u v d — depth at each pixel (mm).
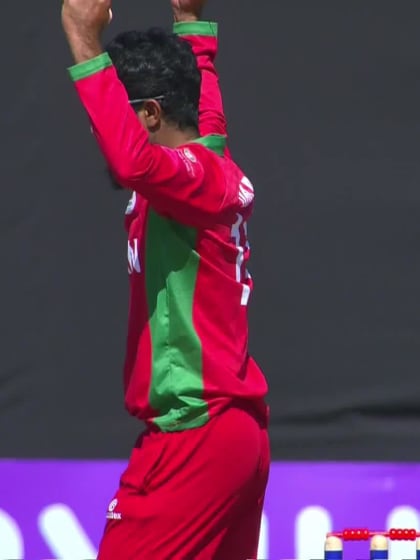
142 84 11633
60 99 22219
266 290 22109
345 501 21312
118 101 10781
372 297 22125
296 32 22266
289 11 22250
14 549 21109
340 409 21938
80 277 22078
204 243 11477
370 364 22031
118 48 11805
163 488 11383
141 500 11422
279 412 21906
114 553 11469
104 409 21891
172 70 11680
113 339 22016
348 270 22125
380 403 21922
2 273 22047
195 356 11398
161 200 10992
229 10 22203
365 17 22250
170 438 11430
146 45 11742
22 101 22188
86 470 21375
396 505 21344
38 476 21328
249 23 22219
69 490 21297
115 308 22062
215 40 13844
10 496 21250
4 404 21844
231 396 11469
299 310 22094
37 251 22094
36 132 22188
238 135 22172
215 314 11516
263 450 11859
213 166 11422
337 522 21219
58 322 22000
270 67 22203
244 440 11492
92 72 10797
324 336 22062
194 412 11344
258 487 11883
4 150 22172
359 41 22250
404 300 22109
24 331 21969
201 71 13547
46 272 22062
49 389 21922
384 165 22188
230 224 11719
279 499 21281
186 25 13758
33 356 21938
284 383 21984
